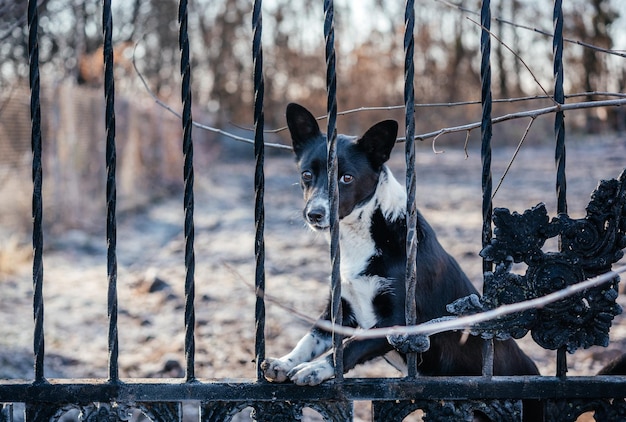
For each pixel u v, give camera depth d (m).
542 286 2.48
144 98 19.33
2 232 10.34
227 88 37.03
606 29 21.30
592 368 4.85
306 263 9.41
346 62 32.78
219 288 7.93
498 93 32.22
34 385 2.54
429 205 14.55
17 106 10.48
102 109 14.21
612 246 2.46
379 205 3.39
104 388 2.53
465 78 36.22
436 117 31.59
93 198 13.84
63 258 9.89
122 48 10.74
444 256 3.42
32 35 2.55
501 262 2.50
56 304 7.13
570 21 22.08
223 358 5.34
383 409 2.56
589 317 2.49
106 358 5.37
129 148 16.91
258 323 2.59
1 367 4.80
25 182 10.94
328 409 2.56
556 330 2.50
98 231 12.24
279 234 12.11
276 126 35.84
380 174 3.48
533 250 2.48
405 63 2.49
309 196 3.65
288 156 34.91
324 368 2.58
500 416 2.56
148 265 9.61
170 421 2.55
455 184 19.19
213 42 36.97
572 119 23.73
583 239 2.47
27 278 8.25
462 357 3.37
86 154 13.34
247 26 37.03
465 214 13.12
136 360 5.33
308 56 36.03
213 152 26.39
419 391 2.53
